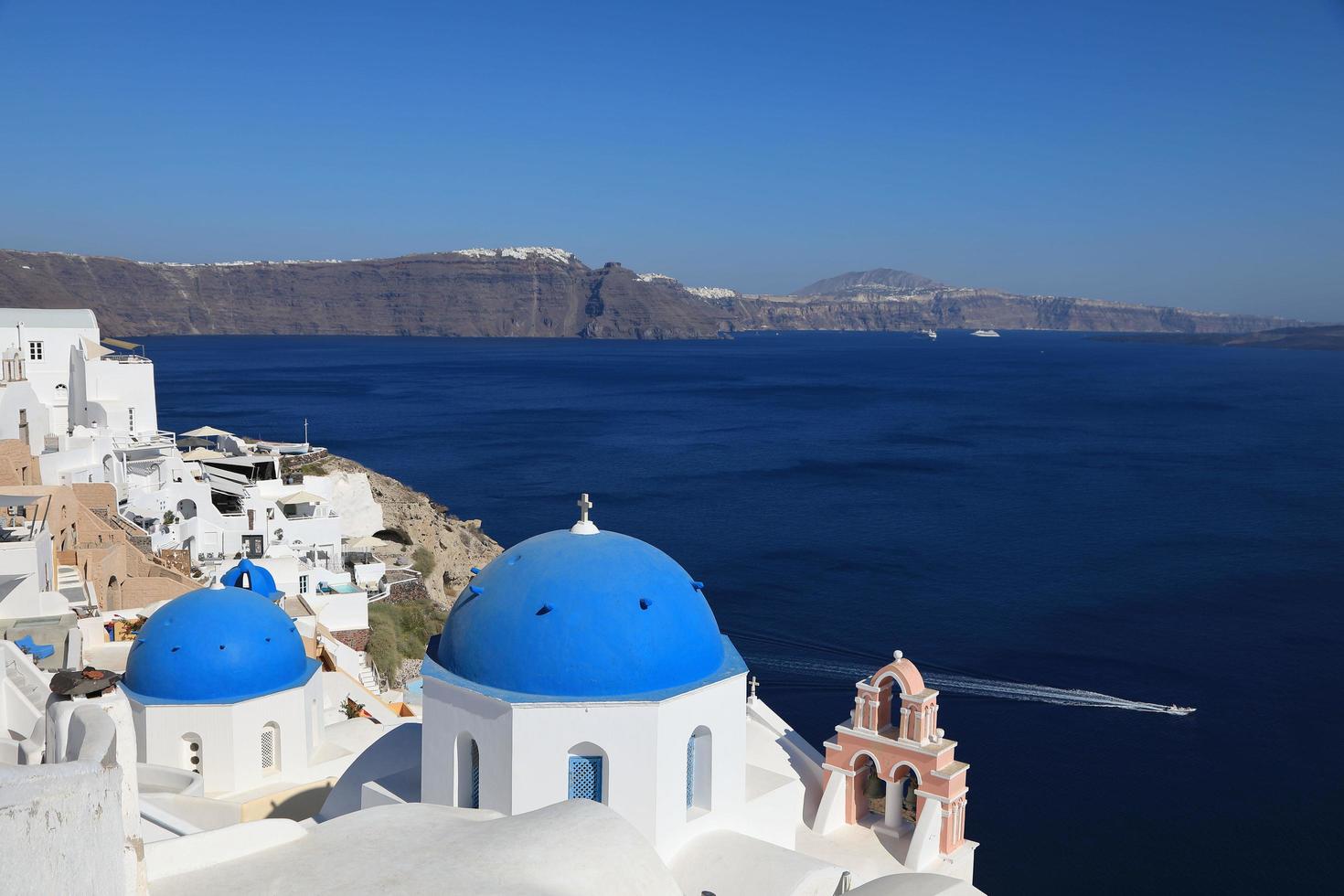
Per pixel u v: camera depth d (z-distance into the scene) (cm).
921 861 2292
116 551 4919
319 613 5759
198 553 6222
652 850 1577
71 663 3566
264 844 1485
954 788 2341
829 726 5894
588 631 1978
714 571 9256
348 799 2334
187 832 2005
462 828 1591
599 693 1958
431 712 2062
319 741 3148
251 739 2803
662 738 1944
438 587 7775
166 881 1376
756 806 2198
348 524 7850
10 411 5972
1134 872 4338
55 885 905
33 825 877
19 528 4425
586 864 1484
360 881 1388
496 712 1950
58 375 7325
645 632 2002
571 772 1973
